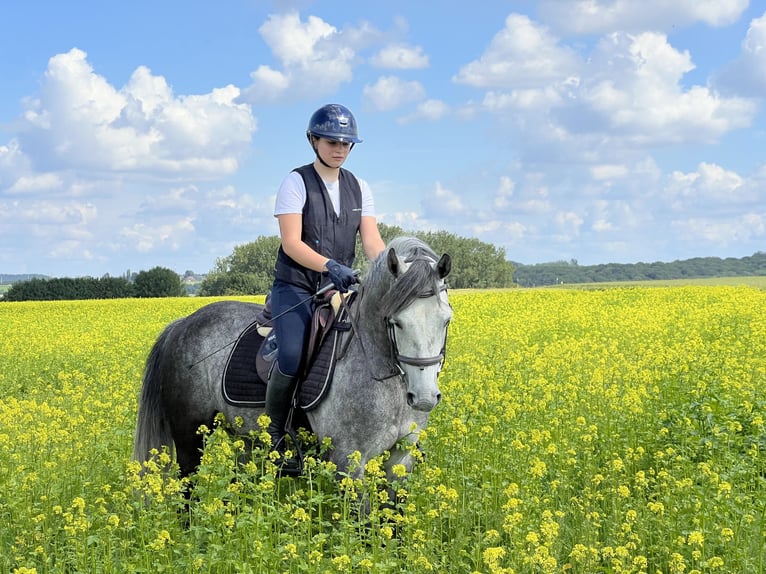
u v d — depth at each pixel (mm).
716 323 17844
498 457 6660
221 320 6207
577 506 5555
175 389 6195
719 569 4531
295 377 5473
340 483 5137
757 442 7262
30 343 19344
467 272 75312
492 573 4191
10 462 6711
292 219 5570
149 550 4730
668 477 5773
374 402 5133
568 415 8258
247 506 4965
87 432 7945
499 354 13164
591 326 18312
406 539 4859
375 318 5113
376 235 5898
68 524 4984
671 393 9180
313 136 5633
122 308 36625
